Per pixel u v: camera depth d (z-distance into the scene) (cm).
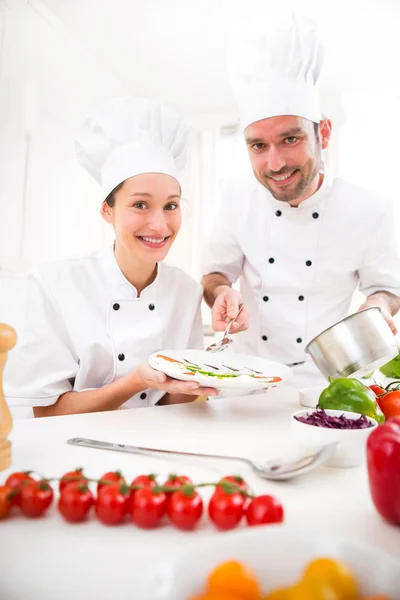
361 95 362
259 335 182
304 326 175
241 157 398
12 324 247
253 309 185
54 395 127
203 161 405
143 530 55
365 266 178
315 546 40
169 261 391
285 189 154
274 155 147
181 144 139
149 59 336
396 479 56
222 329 143
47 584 45
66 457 78
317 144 156
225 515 54
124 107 130
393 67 333
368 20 284
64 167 302
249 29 146
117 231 135
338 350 111
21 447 83
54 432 94
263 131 146
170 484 59
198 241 396
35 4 264
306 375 174
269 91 143
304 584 36
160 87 375
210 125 407
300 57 141
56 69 289
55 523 57
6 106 243
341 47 311
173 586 35
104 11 282
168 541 53
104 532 55
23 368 131
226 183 192
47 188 282
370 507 64
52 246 288
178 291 153
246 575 36
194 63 338
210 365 131
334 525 58
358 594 38
